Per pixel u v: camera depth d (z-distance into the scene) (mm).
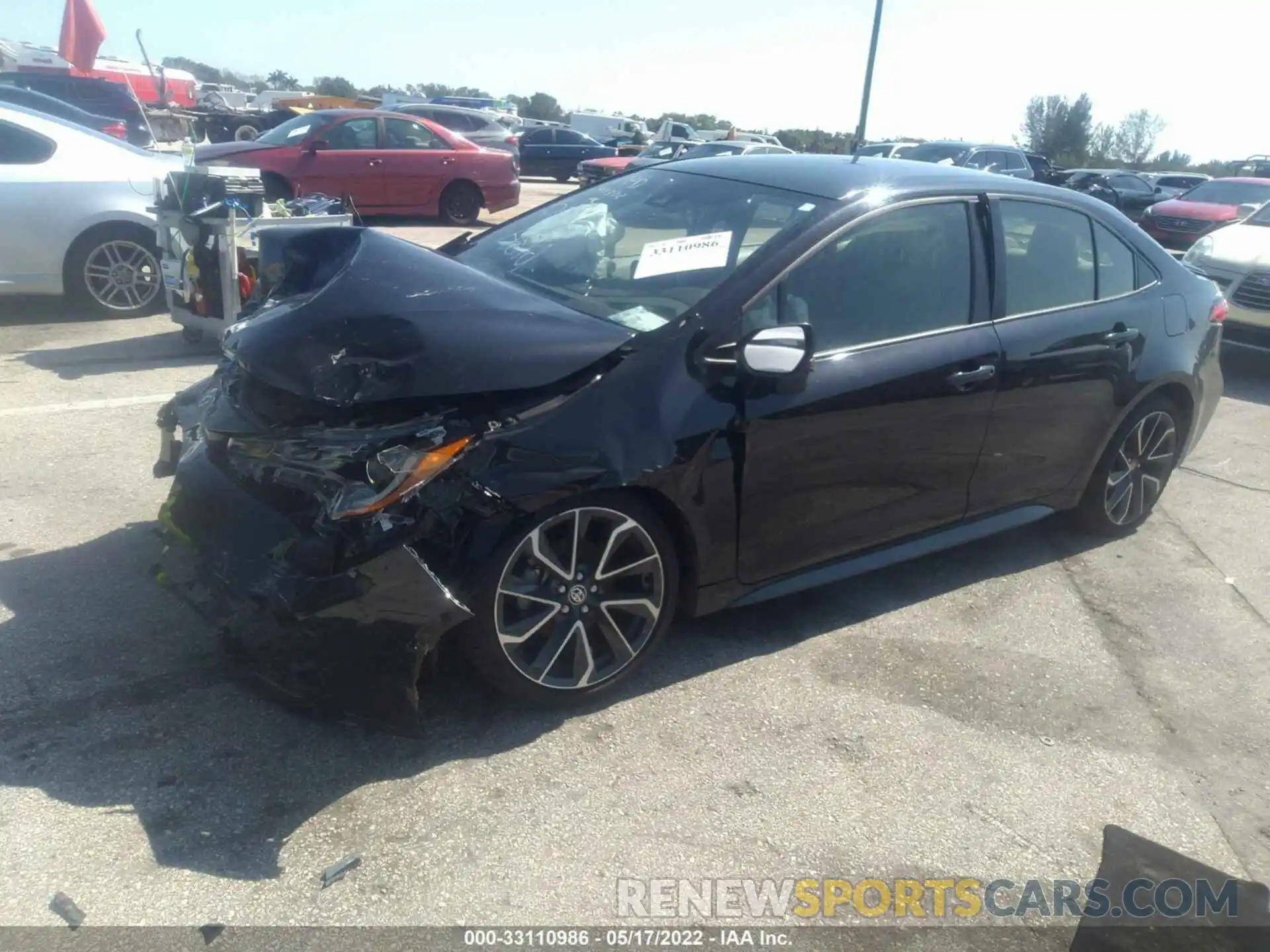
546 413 3096
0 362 6742
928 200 3992
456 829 2834
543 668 3252
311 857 2699
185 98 31094
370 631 2855
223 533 3145
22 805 2789
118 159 7980
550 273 3947
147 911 2494
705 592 3535
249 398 3318
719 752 3250
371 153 14359
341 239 3734
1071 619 4305
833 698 3596
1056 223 4434
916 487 3982
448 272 3514
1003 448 4230
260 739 3121
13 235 7539
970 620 4234
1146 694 3807
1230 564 4949
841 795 3109
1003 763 3332
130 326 7910
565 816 2916
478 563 3002
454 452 2941
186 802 2850
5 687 3258
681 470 3271
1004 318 4148
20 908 2471
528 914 2580
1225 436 6996
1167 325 4801
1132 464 4973
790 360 3266
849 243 3736
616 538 3252
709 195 4078
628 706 3449
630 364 3262
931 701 3631
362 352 3072
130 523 4426
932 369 3840
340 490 2920
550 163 28031
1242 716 3709
